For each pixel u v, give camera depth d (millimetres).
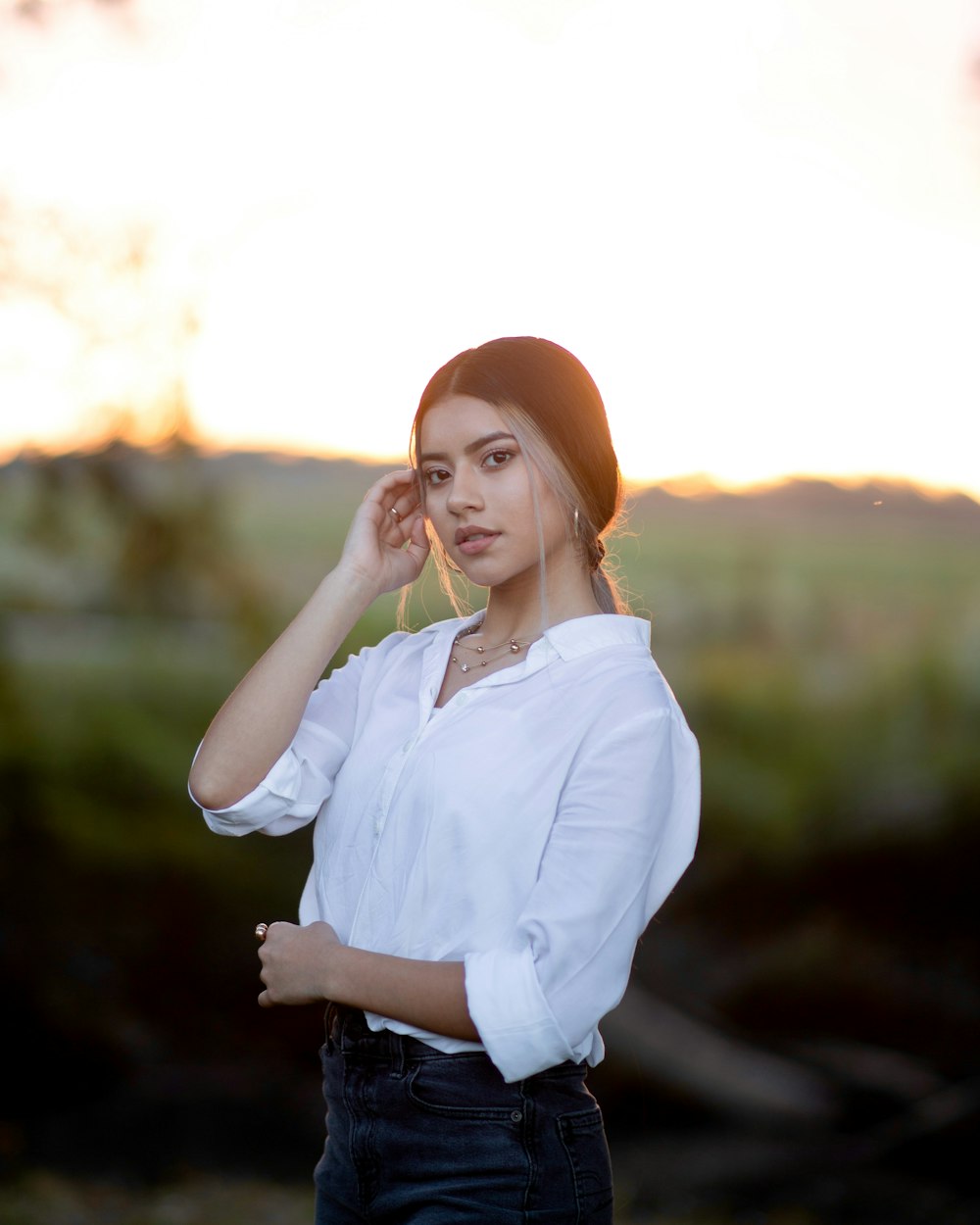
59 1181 5160
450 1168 1620
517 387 1756
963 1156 5508
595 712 1676
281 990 1682
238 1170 5527
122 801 8109
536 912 1594
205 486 7449
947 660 12188
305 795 1824
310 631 1839
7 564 7641
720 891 10711
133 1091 6434
